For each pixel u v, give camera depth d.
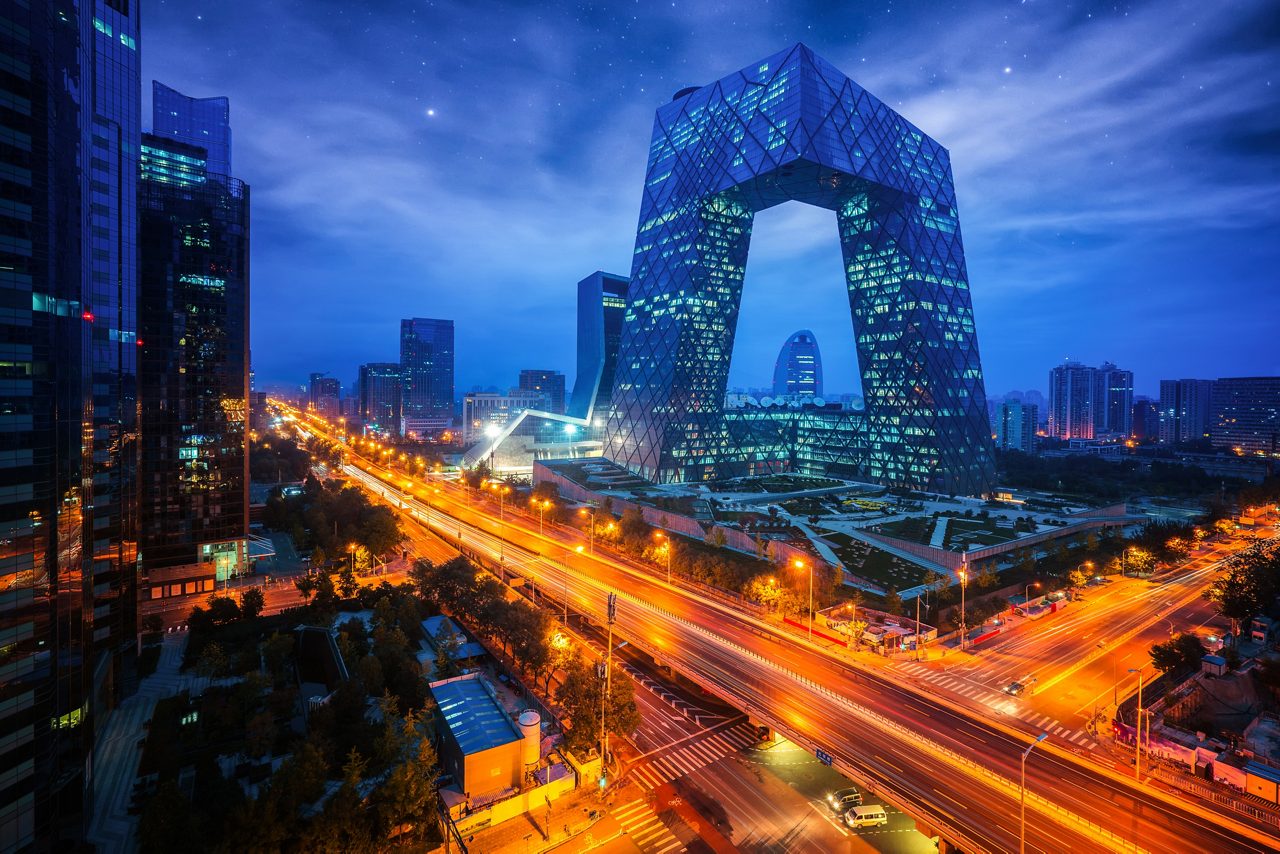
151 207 114.75
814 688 74.88
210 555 118.12
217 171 150.88
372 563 127.50
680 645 86.62
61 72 54.38
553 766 62.44
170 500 114.31
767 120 181.38
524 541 150.75
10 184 47.25
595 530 153.88
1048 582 118.69
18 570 46.69
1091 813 53.66
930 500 181.12
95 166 78.44
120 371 80.88
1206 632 97.94
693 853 53.66
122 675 76.31
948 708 71.75
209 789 54.38
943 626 95.19
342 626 89.31
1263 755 63.56
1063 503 177.00
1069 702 74.69
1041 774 59.25
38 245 49.34
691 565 118.06
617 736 66.00
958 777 57.78
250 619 95.44
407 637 88.56
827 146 174.00
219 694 71.69
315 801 54.06
